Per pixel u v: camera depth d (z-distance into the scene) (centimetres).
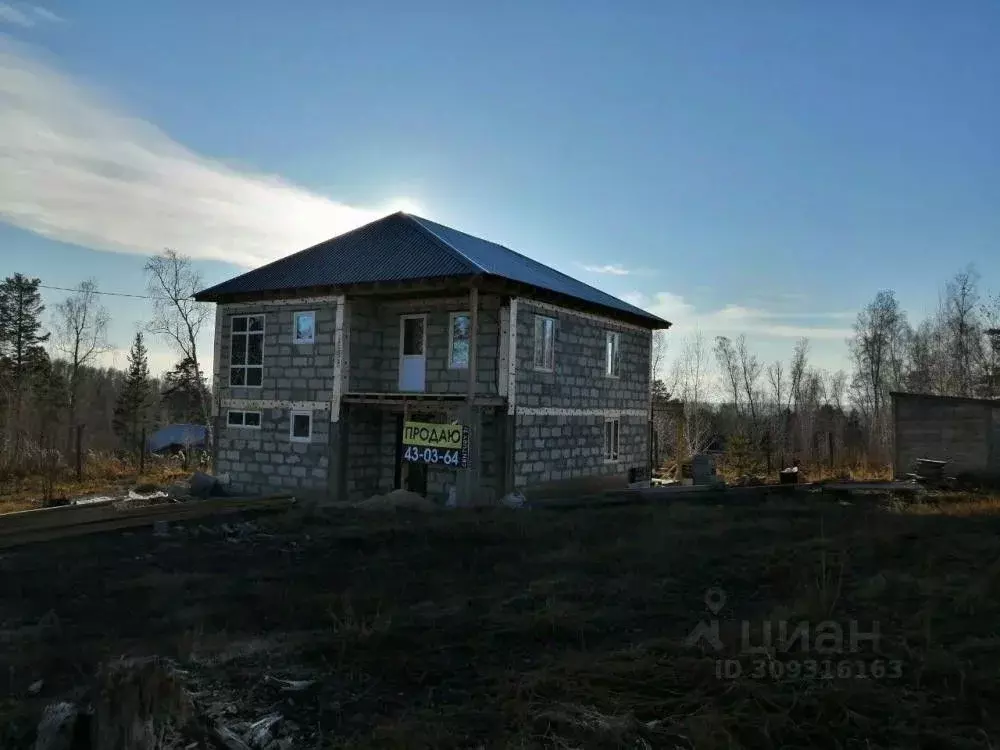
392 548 1199
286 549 1194
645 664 614
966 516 1448
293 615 801
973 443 2073
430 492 1878
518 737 480
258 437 1994
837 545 1150
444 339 1880
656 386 4922
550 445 1894
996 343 3647
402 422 1939
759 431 4075
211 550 1191
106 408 5378
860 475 2686
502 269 1792
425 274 1697
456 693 574
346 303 1856
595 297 2161
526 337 1800
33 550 1195
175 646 679
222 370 2088
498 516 1480
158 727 437
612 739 471
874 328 4466
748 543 1209
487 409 1745
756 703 534
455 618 766
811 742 483
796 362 4831
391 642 690
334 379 1852
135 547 1218
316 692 571
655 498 1902
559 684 574
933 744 477
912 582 884
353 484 1880
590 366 2088
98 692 439
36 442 2489
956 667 592
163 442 3769
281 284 1911
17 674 620
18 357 4744
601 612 786
